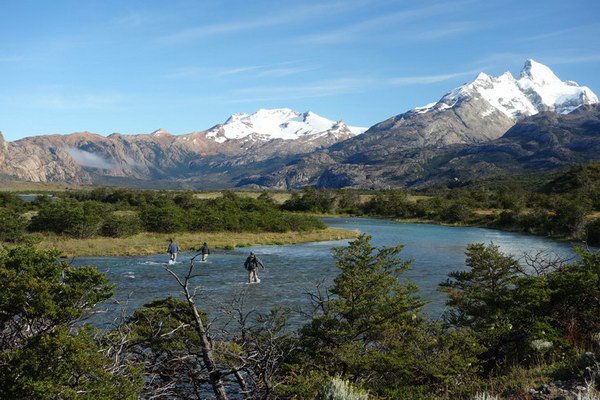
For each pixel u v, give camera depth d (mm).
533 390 7191
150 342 10328
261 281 31094
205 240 57375
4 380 6457
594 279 11688
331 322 12156
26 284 7238
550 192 147000
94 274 7980
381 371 10336
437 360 10297
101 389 6871
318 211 140375
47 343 6625
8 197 94188
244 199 93125
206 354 9211
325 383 8648
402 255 48062
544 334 10930
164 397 9836
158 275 33156
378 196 145375
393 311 12438
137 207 102750
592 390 6367
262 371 9914
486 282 14789
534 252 50500
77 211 56250
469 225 100312
